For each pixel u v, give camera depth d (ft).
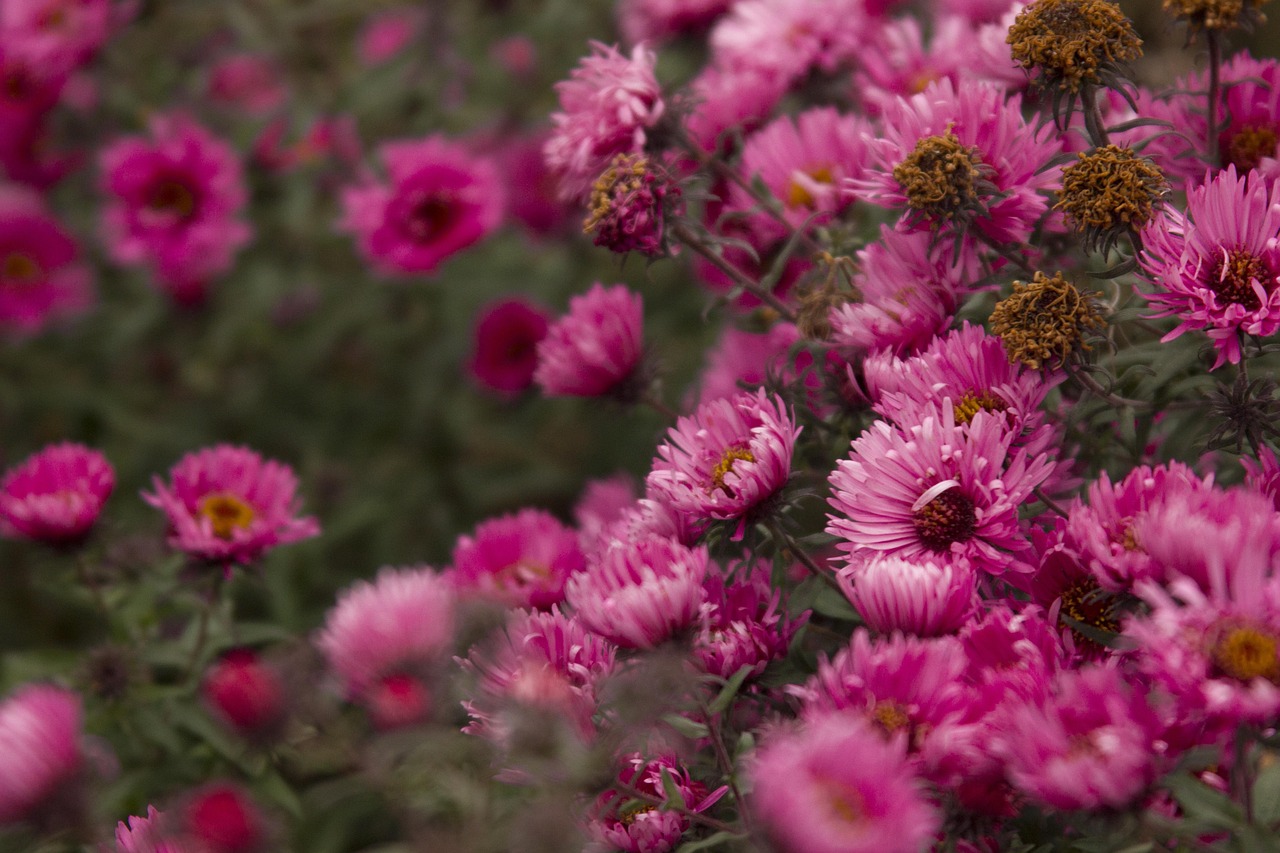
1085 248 1.78
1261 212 1.74
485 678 1.76
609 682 1.71
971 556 1.73
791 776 1.54
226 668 1.92
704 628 1.74
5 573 3.12
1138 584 1.62
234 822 1.78
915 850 1.60
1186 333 1.85
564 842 1.66
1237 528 1.61
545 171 3.14
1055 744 1.58
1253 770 1.67
